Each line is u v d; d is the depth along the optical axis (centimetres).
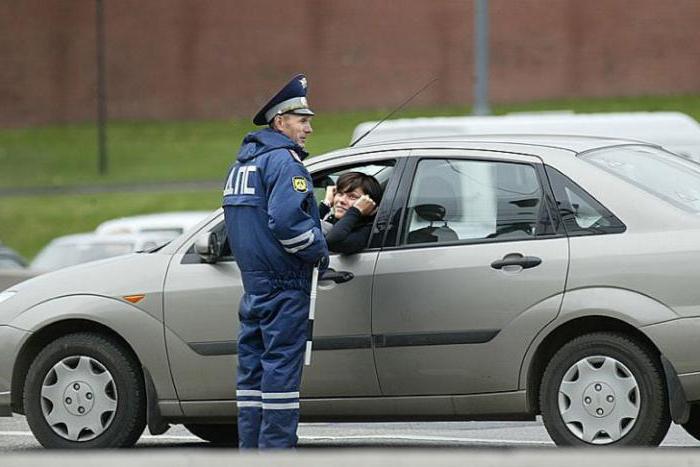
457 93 19288
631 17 19025
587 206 2705
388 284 2806
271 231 2664
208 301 2975
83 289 3081
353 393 2850
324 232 2881
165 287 3016
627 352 2644
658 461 1419
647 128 5778
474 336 2736
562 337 2727
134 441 3075
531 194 2758
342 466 1415
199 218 6338
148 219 6381
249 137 2739
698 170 2912
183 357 2994
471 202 2805
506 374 2720
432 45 19288
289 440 2673
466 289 2747
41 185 15262
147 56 19500
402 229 2834
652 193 2694
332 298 2842
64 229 12700
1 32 19300
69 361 3089
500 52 19088
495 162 2811
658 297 2600
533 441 3278
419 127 5834
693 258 2586
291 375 2677
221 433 3394
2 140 18412
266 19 19500
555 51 19100
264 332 2680
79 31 19425
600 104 18650
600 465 1404
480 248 2758
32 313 3106
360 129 6038
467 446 3209
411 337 2788
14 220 13112
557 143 2822
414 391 2802
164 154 17212
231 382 2959
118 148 17738
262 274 2675
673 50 19025
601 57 19088
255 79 19550
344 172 2961
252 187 2684
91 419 3072
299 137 2755
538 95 19088
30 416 3103
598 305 2633
